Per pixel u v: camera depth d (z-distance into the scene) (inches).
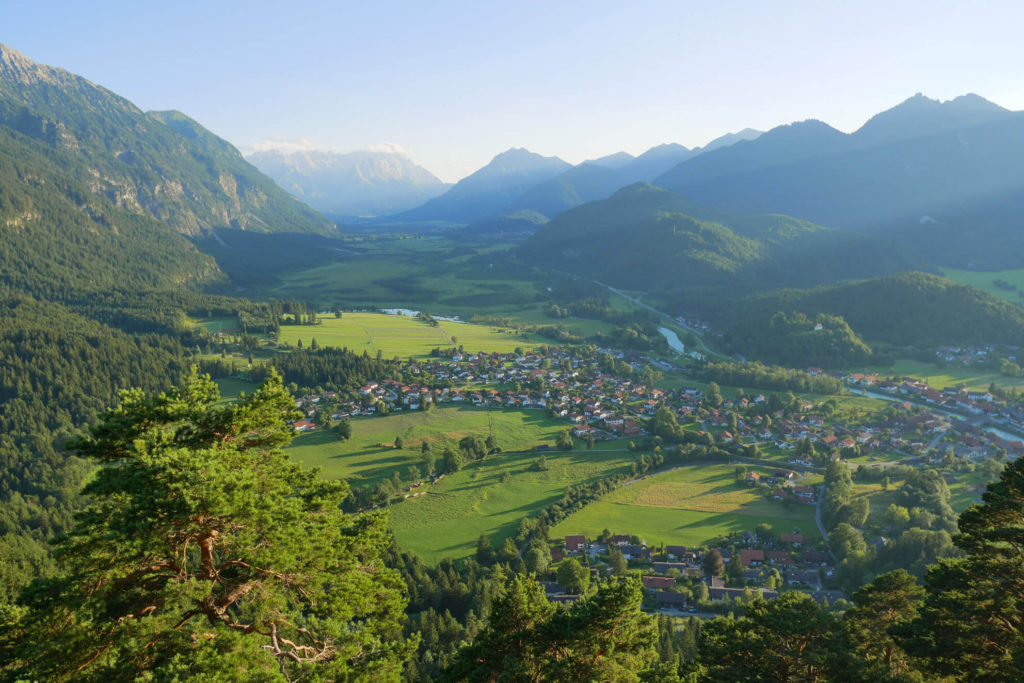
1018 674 1114.7
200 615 973.8
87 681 842.2
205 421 1031.0
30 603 890.1
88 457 975.6
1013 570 1206.3
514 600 1294.3
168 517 849.5
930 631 1239.5
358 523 1181.1
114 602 927.0
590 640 1175.0
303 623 1081.4
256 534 943.7
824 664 1242.6
